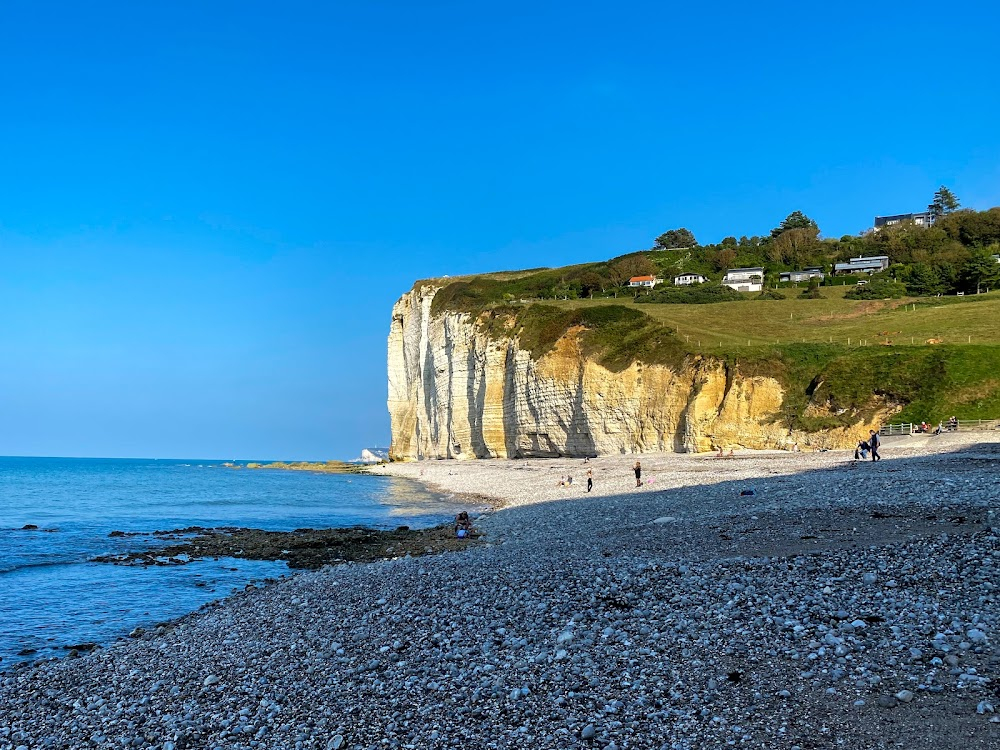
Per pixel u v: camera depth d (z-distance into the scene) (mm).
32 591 23656
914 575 13477
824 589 13312
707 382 63719
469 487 63875
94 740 10625
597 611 14055
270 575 26141
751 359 63969
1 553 31812
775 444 59438
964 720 8227
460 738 9328
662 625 12648
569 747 8742
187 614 19875
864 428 55156
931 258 122375
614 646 11922
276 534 36938
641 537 22359
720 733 8648
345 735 9766
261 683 12359
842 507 22281
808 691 9414
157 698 12141
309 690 11656
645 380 70875
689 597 14000
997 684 8898
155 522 45594
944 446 41281
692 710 9312
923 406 54000
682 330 78875
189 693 12250
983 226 130250
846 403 57625
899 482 26625
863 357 61438
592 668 11062
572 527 28844
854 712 8734
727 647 11203
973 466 30969
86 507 57531
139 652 15445
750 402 61875
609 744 8641
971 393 53062
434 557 23797
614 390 72875
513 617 14391
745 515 23703
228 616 18141
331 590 19438
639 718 9273
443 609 15750
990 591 12086
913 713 8539
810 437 57250
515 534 29641
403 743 9352
